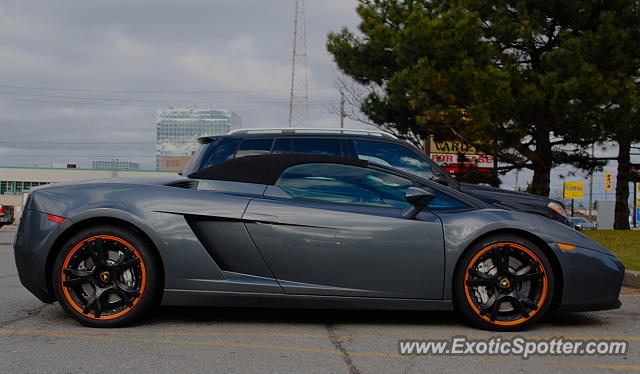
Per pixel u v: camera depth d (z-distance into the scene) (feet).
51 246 13.26
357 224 13.35
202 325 13.69
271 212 13.47
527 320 13.39
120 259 13.17
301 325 13.83
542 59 47.62
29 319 14.17
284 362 10.71
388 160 19.31
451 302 13.41
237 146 18.47
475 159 63.67
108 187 13.76
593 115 44.01
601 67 45.11
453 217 13.67
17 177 190.49
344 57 66.54
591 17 48.01
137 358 10.84
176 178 14.65
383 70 63.62
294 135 18.90
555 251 13.44
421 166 19.51
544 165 53.36
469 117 46.91
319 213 13.48
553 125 46.21
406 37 49.90
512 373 10.32
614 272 13.67
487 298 13.48
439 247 13.34
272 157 14.42
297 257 13.33
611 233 52.08
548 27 50.16
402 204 13.93
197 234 13.46
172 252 13.17
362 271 13.29
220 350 11.49
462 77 45.14
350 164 14.30
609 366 10.87
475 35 47.03
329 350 11.61
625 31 43.80
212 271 13.25
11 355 10.94
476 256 13.30
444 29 48.29
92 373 9.91
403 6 57.93
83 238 13.15
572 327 14.12
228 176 14.21
